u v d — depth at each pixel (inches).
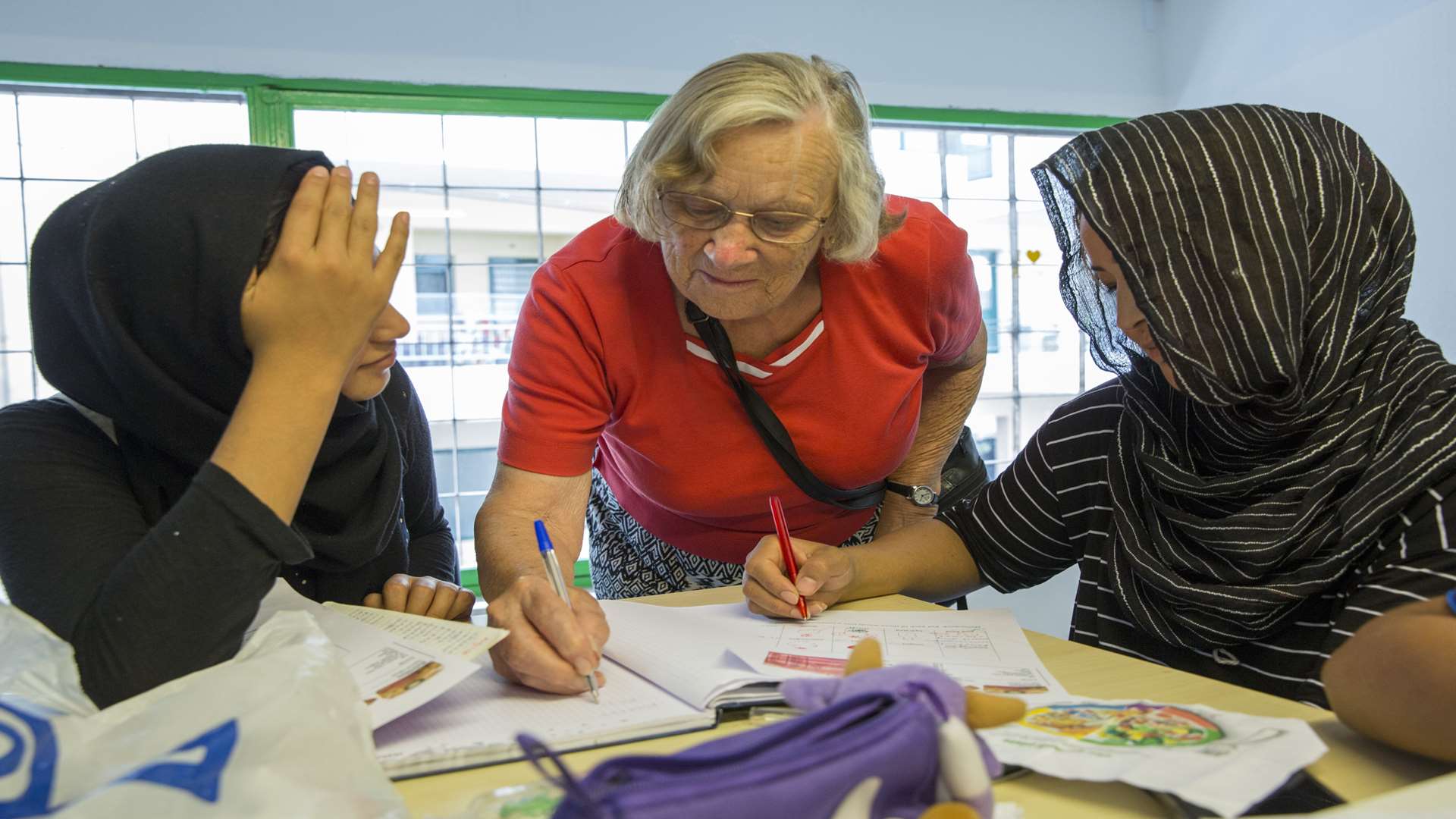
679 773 17.0
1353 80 143.0
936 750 19.0
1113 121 170.9
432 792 26.3
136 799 20.2
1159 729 27.2
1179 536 41.1
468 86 138.7
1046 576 51.0
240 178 33.6
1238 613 37.5
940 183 167.2
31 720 21.7
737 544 56.7
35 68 122.8
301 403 31.5
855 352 50.3
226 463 30.5
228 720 22.0
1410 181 135.7
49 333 36.2
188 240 32.9
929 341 52.9
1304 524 35.8
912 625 41.7
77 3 123.4
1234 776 23.3
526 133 146.1
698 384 49.6
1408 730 25.0
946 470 67.6
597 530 64.0
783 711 31.5
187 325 33.6
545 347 48.5
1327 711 30.4
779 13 150.9
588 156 149.4
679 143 40.7
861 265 48.7
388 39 134.7
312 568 42.9
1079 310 43.3
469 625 34.4
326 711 23.0
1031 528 49.4
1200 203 35.7
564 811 15.8
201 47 127.6
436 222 143.8
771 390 49.9
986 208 170.1
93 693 29.4
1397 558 34.3
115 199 33.9
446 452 147.5
